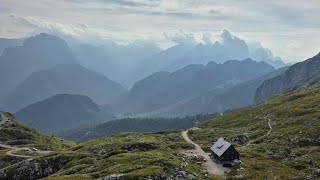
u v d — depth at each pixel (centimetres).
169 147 15025
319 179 10594
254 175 10831
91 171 11888
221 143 13212
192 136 19312
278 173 11062
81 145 17175
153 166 11031
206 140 17625
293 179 10581
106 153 14125
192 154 13750
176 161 11806
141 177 10012
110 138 19138
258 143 15575
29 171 14200
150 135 19750
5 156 19225
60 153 15188
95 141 18050
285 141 14725
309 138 14362
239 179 10469
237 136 17162
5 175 14312
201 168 11544
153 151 13738
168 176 10175
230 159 12425
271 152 13550
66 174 12312
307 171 11231
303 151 13138
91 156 14312
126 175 10194
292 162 12112
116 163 12006
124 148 14688
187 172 10644
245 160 12575
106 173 10994
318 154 12594
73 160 14112
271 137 15712
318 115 17488
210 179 10331
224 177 10612
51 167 14225
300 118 17850
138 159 12181
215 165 12156
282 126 17512
